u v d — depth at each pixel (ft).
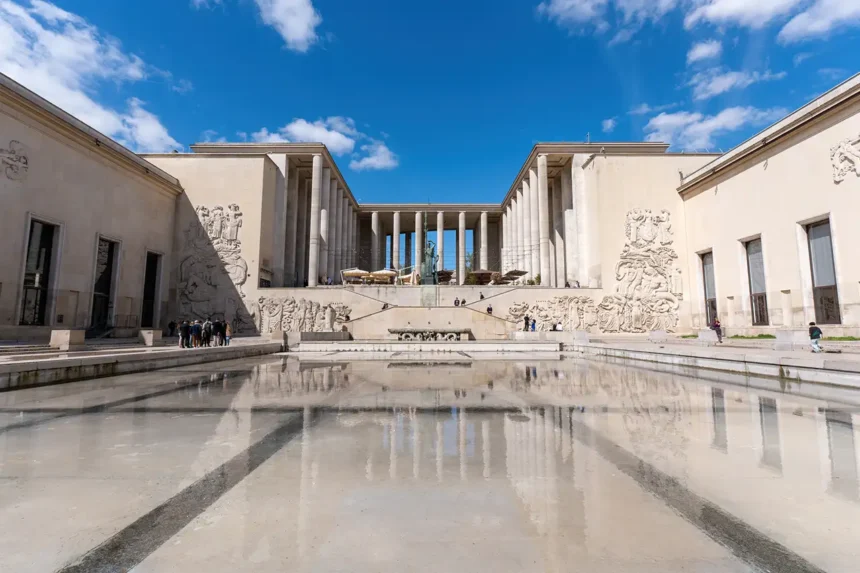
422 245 194.08
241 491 9.45
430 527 7.77
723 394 23.32
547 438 13.91
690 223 97.19
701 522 7.93
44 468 10.98
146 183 89.40
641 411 18.39
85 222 73.61
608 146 119.55
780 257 72.28
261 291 97.04
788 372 30.30
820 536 7.39
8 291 60.54
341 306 96.02
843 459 11.69
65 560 6.70
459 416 17.37
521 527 7.75
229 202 100.07
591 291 97.81
